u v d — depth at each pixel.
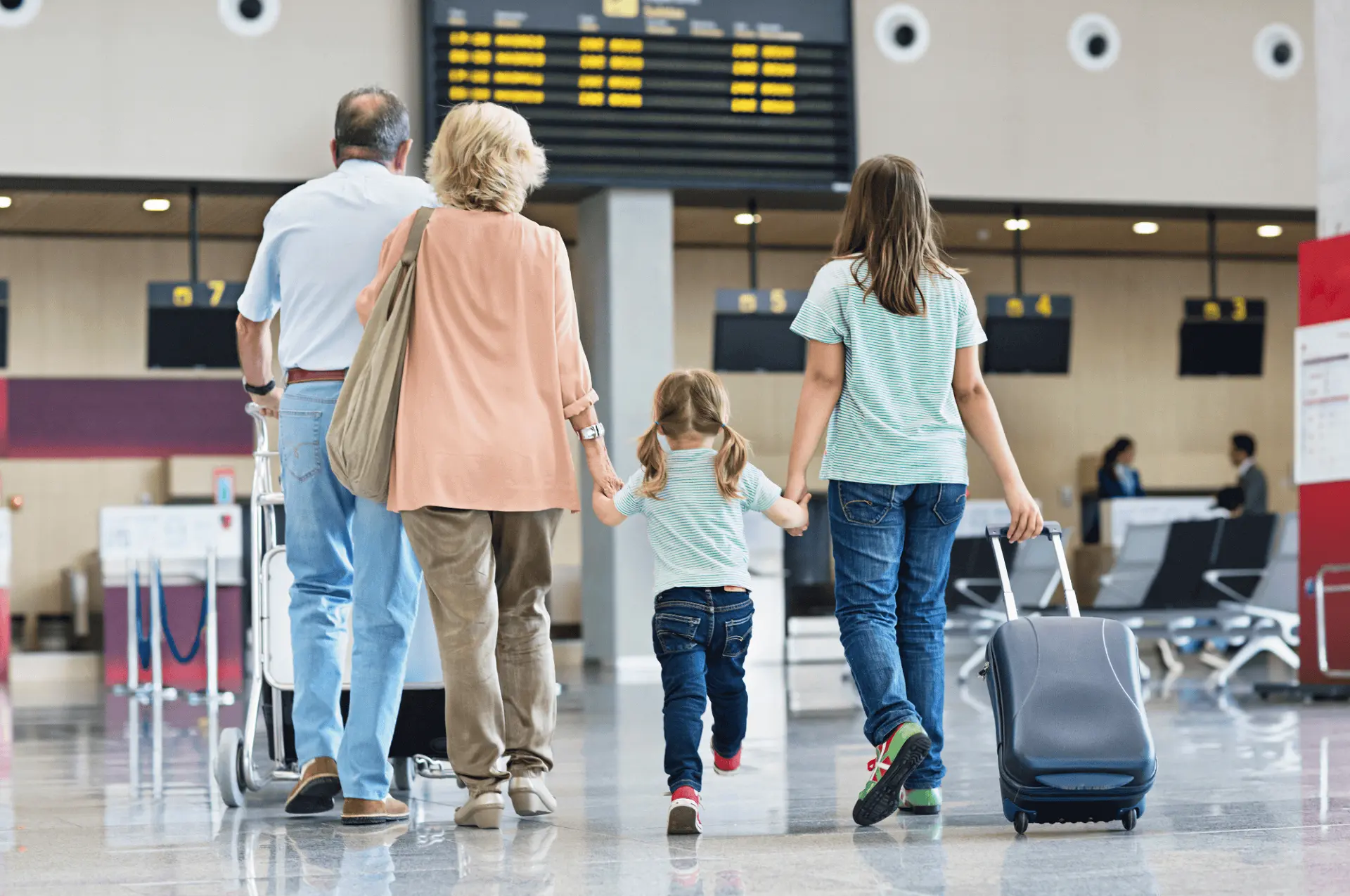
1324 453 10.11
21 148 13.12
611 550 14.33
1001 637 4.28
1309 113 15.66
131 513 14.82
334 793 4.84
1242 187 15.51
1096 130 15.20
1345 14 10.22
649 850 4.01
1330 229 10.35
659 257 14.33
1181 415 21.36
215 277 19.03
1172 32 15.41
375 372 4.40
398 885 3.54
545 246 4.63
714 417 4.60
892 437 4.50
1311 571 10.21
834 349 4.58
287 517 4.83
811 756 6.67
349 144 4.94
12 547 19.33
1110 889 3.32
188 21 13.43
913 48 14.84
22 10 13.16
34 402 19.72
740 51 14.37
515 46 13.87
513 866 3.76
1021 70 15.08
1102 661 4.20
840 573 4.53
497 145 4.64
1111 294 21.19
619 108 14.12
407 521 4.46
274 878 3.69
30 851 4.25
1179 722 8.20
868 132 14.72
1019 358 17.08
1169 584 13.34
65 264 18.75
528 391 4.55
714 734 4.78
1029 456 20.98
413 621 4.66
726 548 4.55
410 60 13.84
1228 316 17.42
